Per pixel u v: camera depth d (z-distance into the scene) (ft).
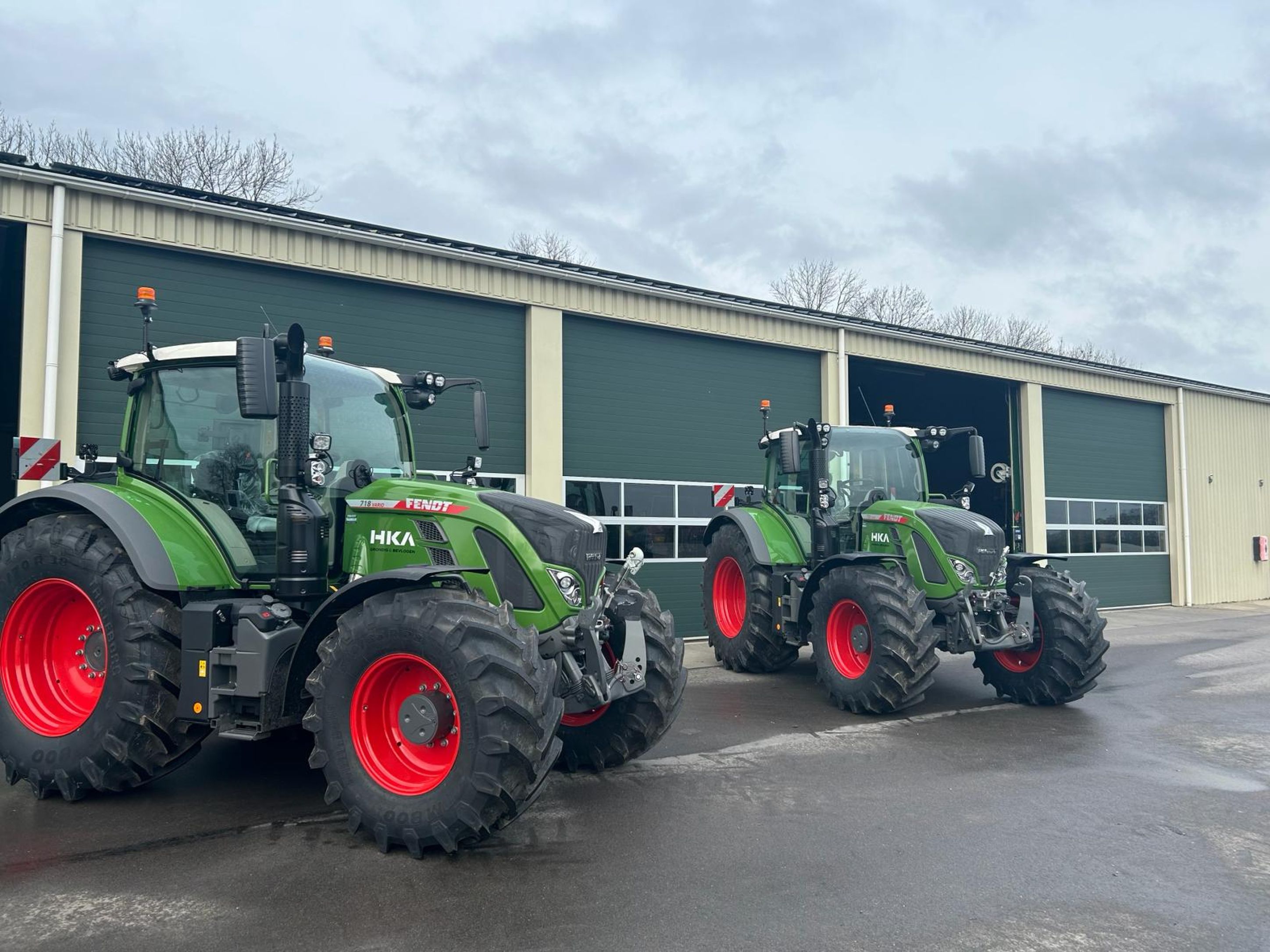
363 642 13.23
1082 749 20.18
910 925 10.91
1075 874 12.67
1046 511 55.01
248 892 11.63
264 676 14.12
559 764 18.16
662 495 39.58
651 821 14.73
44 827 14.15
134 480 16.71
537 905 11.32
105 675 15.08
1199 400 63.21
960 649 23.81
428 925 10.71
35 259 25.82
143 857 12.87
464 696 12.49
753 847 13.56
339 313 31.94
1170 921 11.14
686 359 40.70
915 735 21.29
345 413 16.69
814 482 27.25
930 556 24.73
